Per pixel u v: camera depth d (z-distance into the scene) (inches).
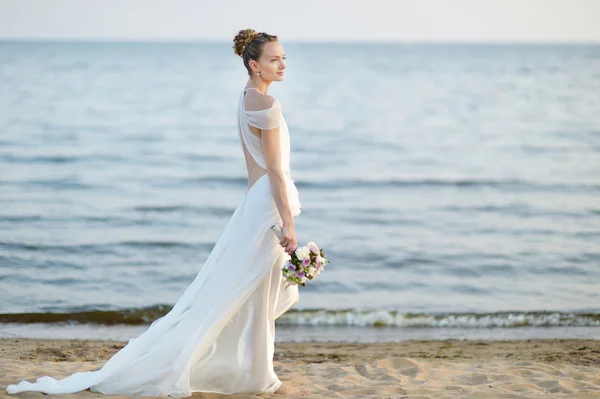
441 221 619.2
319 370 240.2
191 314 178.1
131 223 593.6
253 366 179.9
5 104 1558.8
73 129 1237.7
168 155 1008.9
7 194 705.6
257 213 179.3
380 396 195.9
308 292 406.9
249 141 181.3
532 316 361.4
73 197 701.3
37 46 5487.2
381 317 359.6
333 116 1518.2
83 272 438.9
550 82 2223.2
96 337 317.4
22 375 212.5
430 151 1074.7
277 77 183.2
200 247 515.5
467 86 2138.3
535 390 209.0
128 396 175.8
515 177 848.9
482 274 451.2
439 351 298.7
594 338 326.3
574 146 1096.2
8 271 434.9
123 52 4421.8
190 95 1891.0
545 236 558.6
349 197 738.2
